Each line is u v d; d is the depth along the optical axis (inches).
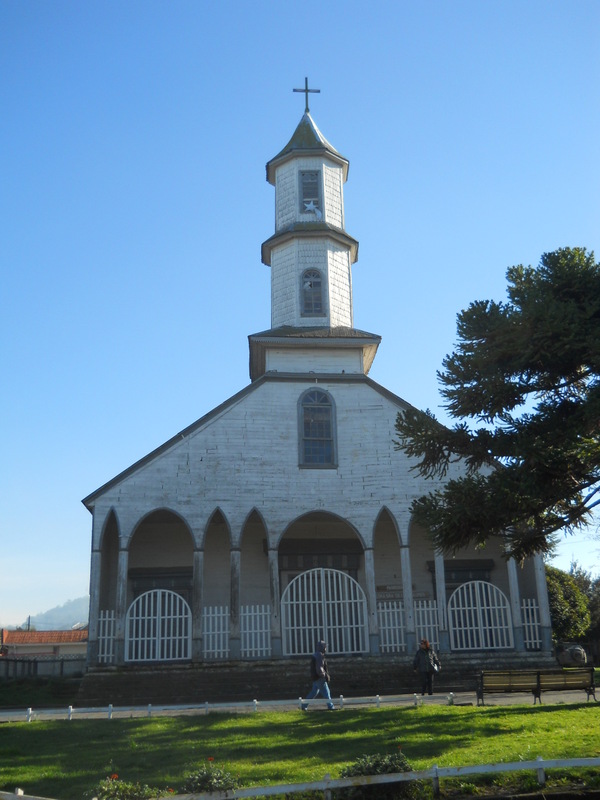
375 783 424.2
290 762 512.4
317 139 1375.5
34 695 1074.1
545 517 714.2
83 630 2642.7
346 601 1085.8
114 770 505.4
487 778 458.9
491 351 701.3
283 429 1152.2
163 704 967.0
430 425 730.8
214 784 416.2
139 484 1100.5
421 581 1220.5
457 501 690.2
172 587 1196.5
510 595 1091.3
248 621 1080.8
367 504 1128.2
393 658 1045.8
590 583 1802.4
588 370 694.5
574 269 721.6
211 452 1126.4
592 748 500.7
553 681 716.7
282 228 1346.0
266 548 1217.4
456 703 763.4
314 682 769.6
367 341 1219.9
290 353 1221.7
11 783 482.0
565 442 665.0
